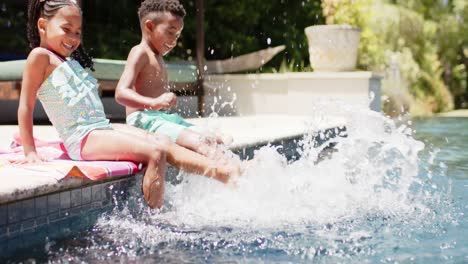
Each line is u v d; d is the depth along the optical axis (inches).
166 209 94.3
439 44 529.7
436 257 68.9
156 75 117.7
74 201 84.1
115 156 95.3
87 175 83.4
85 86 101.5
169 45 119.6
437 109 495.8
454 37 532.1
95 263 65.2
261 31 481.4
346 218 89.4
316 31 324.2
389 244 74.5
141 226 84.0
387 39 466.9
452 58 548.4
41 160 93.7
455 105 562.9
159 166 92.5
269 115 338.6
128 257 67.9
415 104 478.3
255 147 151.6
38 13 99.8
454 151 196.5
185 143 110.0
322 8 457.4
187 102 358.3
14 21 421.7
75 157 99.3
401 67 464.1
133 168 92.7
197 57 343.9
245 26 474.9
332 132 220.2
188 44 463.2
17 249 70.9
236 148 137.5
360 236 78.6
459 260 67.5
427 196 109.3
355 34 322.3
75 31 100.0
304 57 458.6
